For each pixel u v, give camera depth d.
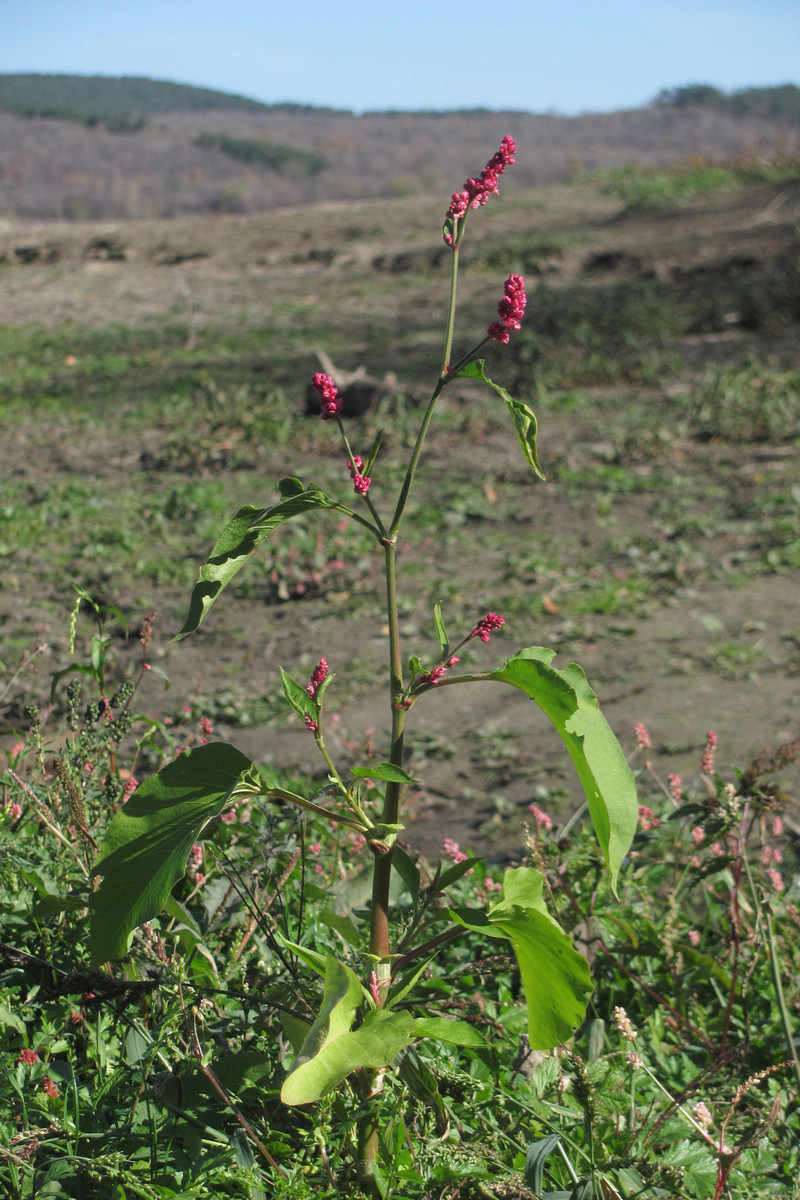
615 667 5.78
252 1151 1.94
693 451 10.38
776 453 10.02
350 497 9.32
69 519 8.94
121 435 11.91
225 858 2.44
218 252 26.14
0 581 7.43
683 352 14.46
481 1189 1.83
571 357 13.94
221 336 17.50
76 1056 2.34
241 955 2.50
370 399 11.98
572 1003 1.85
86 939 2.47
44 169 97.88
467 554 7.93
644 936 2.88
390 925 2.69
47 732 4.89
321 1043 1.56
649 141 99.81
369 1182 1.92
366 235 26.55
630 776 1.87
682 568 7.20
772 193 26.33
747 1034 2.46
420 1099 1.98
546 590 7.05
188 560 7.98
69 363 16.03
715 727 4.91
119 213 88.88
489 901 3.10
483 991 2.88
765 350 14.12
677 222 24.20
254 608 7.20
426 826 4.44
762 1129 1.97
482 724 5.39
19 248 27.23
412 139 105.25
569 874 3.02
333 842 3.29
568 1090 2.26
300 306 19.89
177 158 101.50
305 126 115.06
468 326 17.09
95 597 7.21
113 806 2.71
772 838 3.86
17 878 2.66
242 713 5.49
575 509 8.84
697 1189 2.11
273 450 11.06
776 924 3.00
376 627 6.68
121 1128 2.05
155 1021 2.26
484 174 1.89
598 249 22.02
